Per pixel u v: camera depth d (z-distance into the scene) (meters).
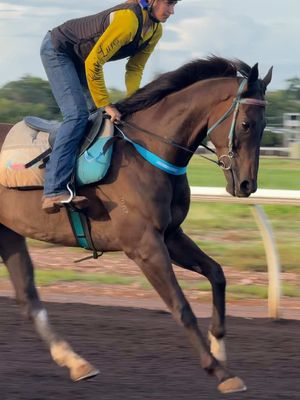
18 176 6.71
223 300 6.57
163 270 6.25
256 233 13.77
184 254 6.63
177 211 6.52
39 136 6.81
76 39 6.59
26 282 6.90
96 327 7.99
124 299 9.52
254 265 11.21
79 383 6.37
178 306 6.16
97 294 9.80
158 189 6.34
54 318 8.32
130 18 6.40
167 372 6.68
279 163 28.14
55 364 6.86
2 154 6.84
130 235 6.38
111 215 6.46
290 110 33.28
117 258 11.94
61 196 6.51
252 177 6.25
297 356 7.15
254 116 6.24
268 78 6.43
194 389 6.24
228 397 6.06
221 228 14.25
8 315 8.47
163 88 6.54
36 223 6.79
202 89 6.45
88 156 6.50
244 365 6.88
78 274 10.74
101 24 6.47
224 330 6.56
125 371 6.68
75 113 6.55
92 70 6.46
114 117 6.52
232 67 6.53
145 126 6.54
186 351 7.27
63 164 6.51
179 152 6.46
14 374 6.55
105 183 6.46
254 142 6.25
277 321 8.45
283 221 15.02
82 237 6.70
